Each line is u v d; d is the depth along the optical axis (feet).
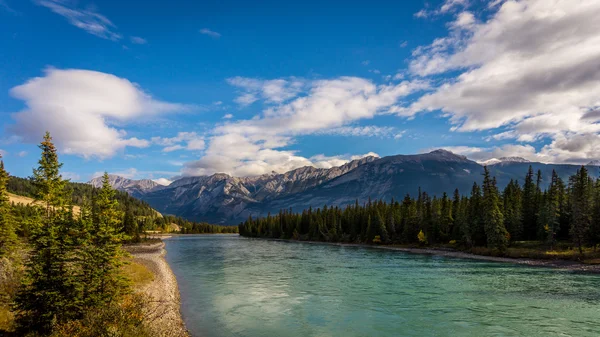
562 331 86.79
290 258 280.72
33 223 72.79
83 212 82.48
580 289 141.79
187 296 128.47
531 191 383.04
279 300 122.11
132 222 450.30
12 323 67.31
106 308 69.36
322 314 103.40
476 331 87.10
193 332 85.71
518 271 199.21
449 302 118.93
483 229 339.98
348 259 273.54
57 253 70.95
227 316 100.89
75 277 72.69
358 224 546.67
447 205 426.10
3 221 127.44
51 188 86.53
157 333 77.36
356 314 103.50
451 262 251.19
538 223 328.49
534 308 110.11
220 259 271.28
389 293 134.41
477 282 159.84
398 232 472.85
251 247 432.66
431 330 88.12
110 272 79.61
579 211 259.39
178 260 262.88
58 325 62.54
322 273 190.29
